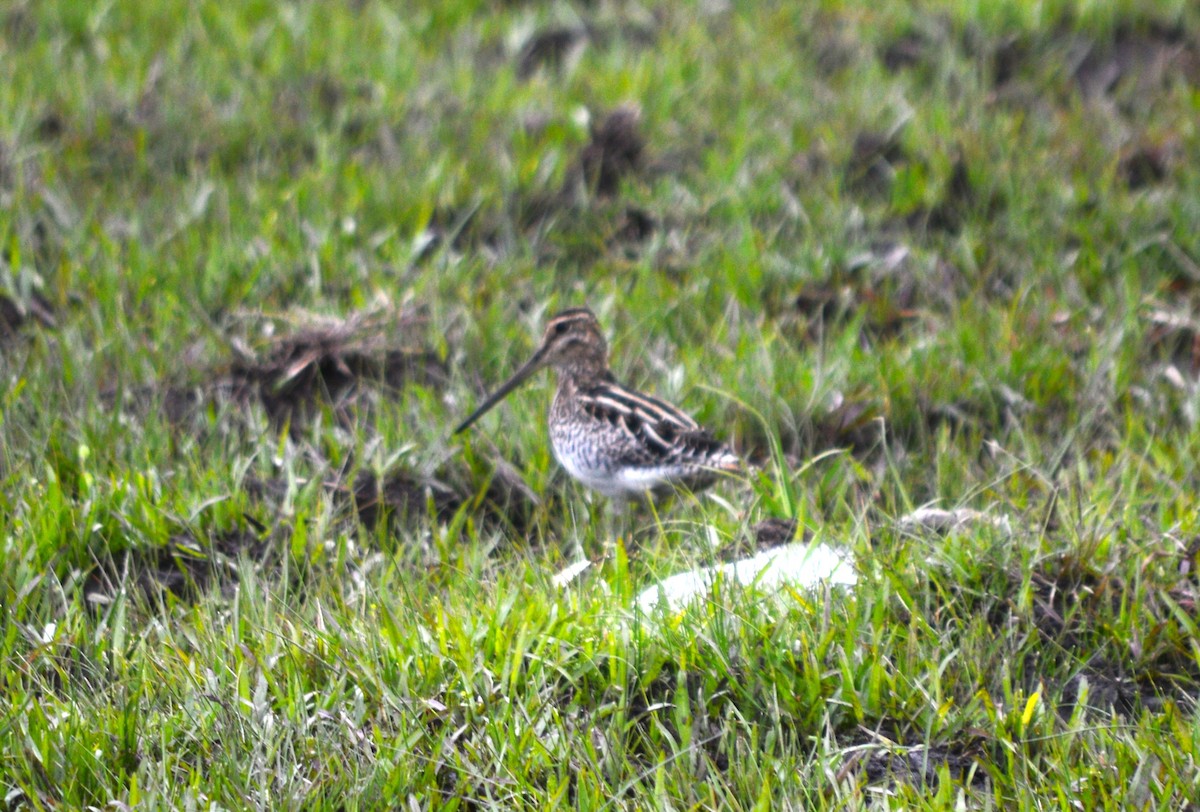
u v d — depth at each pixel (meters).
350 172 14.23
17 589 8.61
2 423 10.09
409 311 12.18
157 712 7.35
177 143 14.91
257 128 15.14
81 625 8.20
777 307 12.54
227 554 9.45
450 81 16.38
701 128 15.43
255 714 7.30
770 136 15.06
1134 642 7.99
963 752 7.41
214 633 8.03
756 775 6.97
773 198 13.88
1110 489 9.46
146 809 6.66
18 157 14.03
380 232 13.54
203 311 12.11
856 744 7.47
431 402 11.06
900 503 10.00
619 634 7.75
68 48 17.09
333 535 9.59
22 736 7.13
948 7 17.77
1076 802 6.78
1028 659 8.11
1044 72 16.62
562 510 10.33
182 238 13.17
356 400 11.33
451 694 7.49
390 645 7.70
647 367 11.65
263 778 6.81
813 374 11.21
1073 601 8.39
